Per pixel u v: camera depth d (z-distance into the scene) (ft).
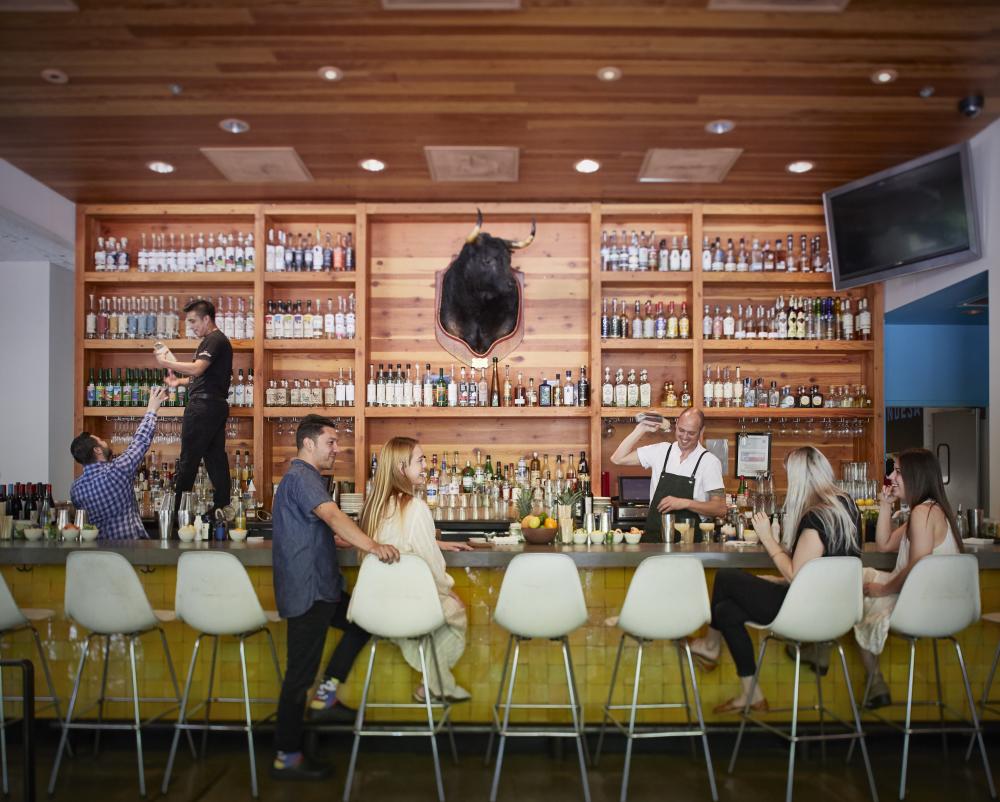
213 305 19.34
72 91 13.87
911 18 11.62
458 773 11.44
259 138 15.87
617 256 19.76
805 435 20.34
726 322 19.72
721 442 20.16
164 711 12.12
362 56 12.69
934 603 10.84
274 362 20.26
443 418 20.18
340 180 18.20
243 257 19.69
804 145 16.28
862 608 10.72
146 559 12.23
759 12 11.48
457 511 18.11
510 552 12.03
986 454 22.08
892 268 17.54
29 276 26.53
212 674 11.74
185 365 16.83
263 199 19.47
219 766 11.68
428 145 16.21
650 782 11.12
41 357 26.35
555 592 10.41
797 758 12.09
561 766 11.75
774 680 12.46
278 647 12.54
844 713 12.44
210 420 17.56
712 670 12.40
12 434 26.22
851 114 14.84
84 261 19.54
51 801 10.44
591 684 12.37
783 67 13.06
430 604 10.47
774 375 20.44
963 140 16.25
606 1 11.19
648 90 13.82
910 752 12.41
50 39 12.19
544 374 20.12
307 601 11.00
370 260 20.30
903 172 17.10
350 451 20.12
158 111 14.65
